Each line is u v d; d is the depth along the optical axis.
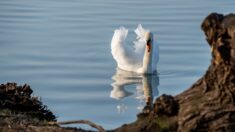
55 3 51.53
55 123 16.70
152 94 29.27
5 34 39.81
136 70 34.94
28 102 19.89
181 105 13.30
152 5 50.75
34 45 37.09
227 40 12.75
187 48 37.34
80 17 45.72
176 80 31.86
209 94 12.99
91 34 40.53
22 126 16.28
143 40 38.75
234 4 49.72
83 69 32.81
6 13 46.53
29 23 43.25
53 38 39.03
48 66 32.75
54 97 26.94
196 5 50.06
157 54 35.91
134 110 25.31
